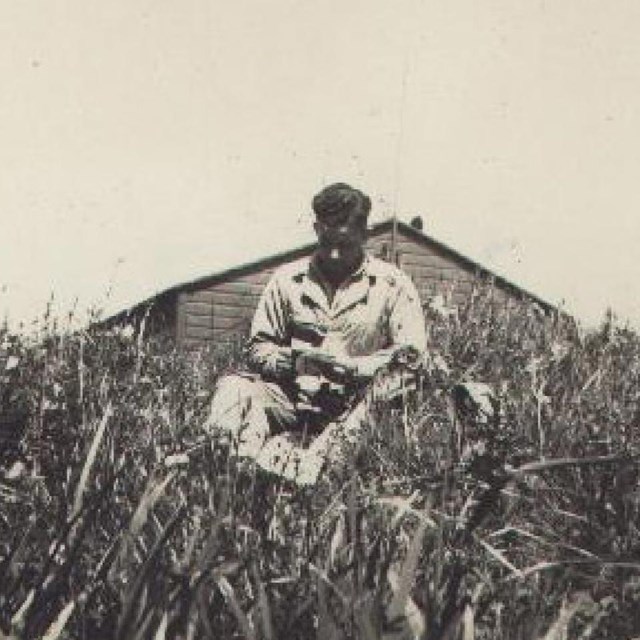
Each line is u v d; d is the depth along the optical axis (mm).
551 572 3082
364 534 2701
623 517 3541
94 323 5168
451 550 2688
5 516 3203
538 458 3975
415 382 5188
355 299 5582
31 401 4230
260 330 5668
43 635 2252
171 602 2209
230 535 2680
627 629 2771
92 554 2723
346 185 5555
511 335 7367
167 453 3447
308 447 4996
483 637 2562
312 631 2336
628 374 5762
